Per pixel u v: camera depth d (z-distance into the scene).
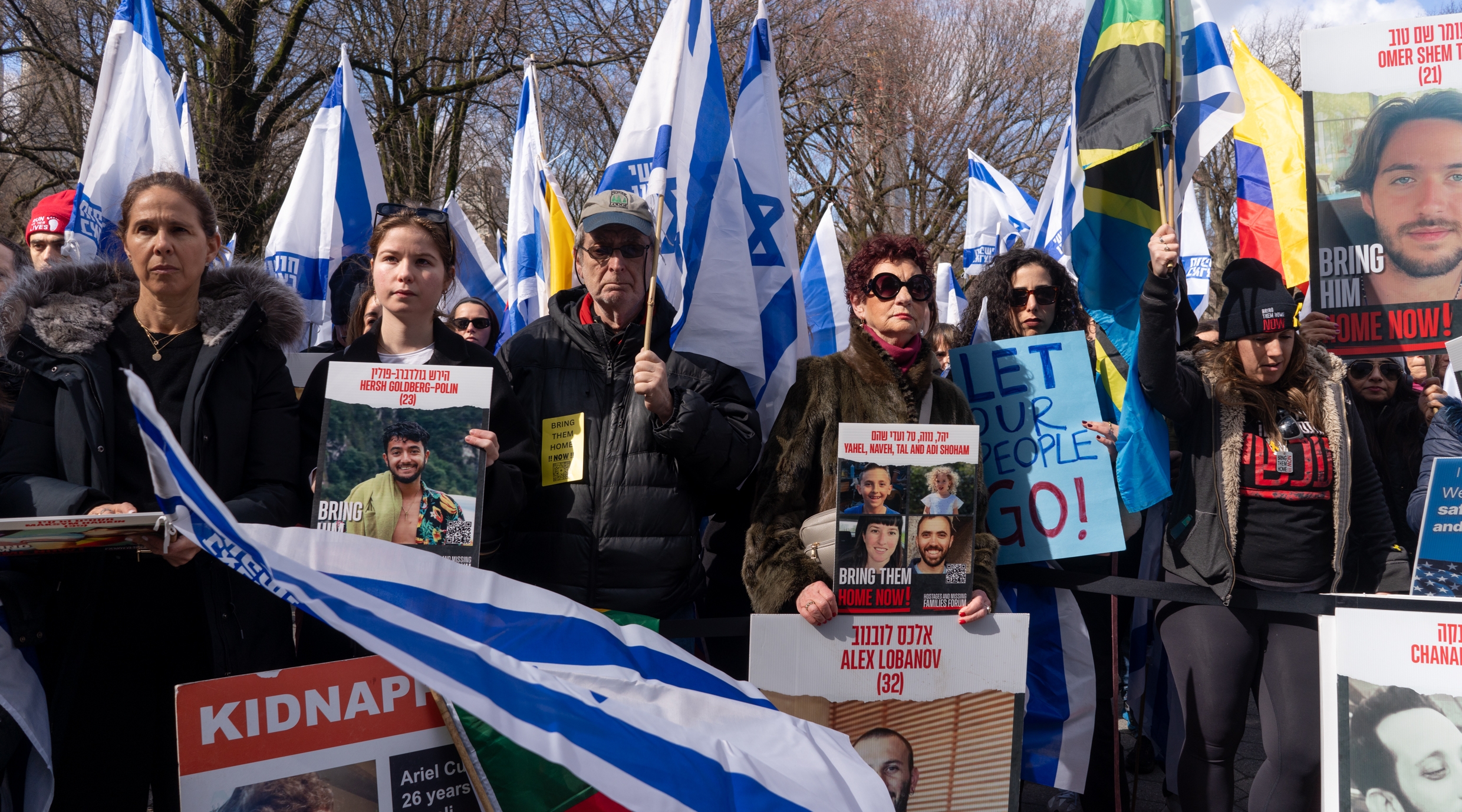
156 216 2.35
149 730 2.37
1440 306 3.28
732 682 2.42
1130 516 3.51
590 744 1.93
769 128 3.76
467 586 2.23
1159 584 3.02
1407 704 2.53
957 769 2.69
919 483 2.70
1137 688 3.95
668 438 2.71
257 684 1.90
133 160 3.87
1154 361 2.94
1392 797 2.52
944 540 2.71
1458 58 3.29
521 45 14.67
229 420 2.38
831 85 17.64
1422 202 3.30
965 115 19.12
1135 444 3.11
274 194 14.12
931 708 2.68
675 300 3.48
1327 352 3.14
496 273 6.28
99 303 2.38
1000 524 3.23
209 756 1.85
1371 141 3.35
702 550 3.45
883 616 2.68
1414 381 4.10
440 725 2.05
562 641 2.25
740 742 2.27
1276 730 2.84
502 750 2.05
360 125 5.13
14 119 14.60
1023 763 3.24
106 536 1.91
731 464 2.84
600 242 2.91
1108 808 3.34
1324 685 2.67
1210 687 2.91
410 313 2.68
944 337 4.47
